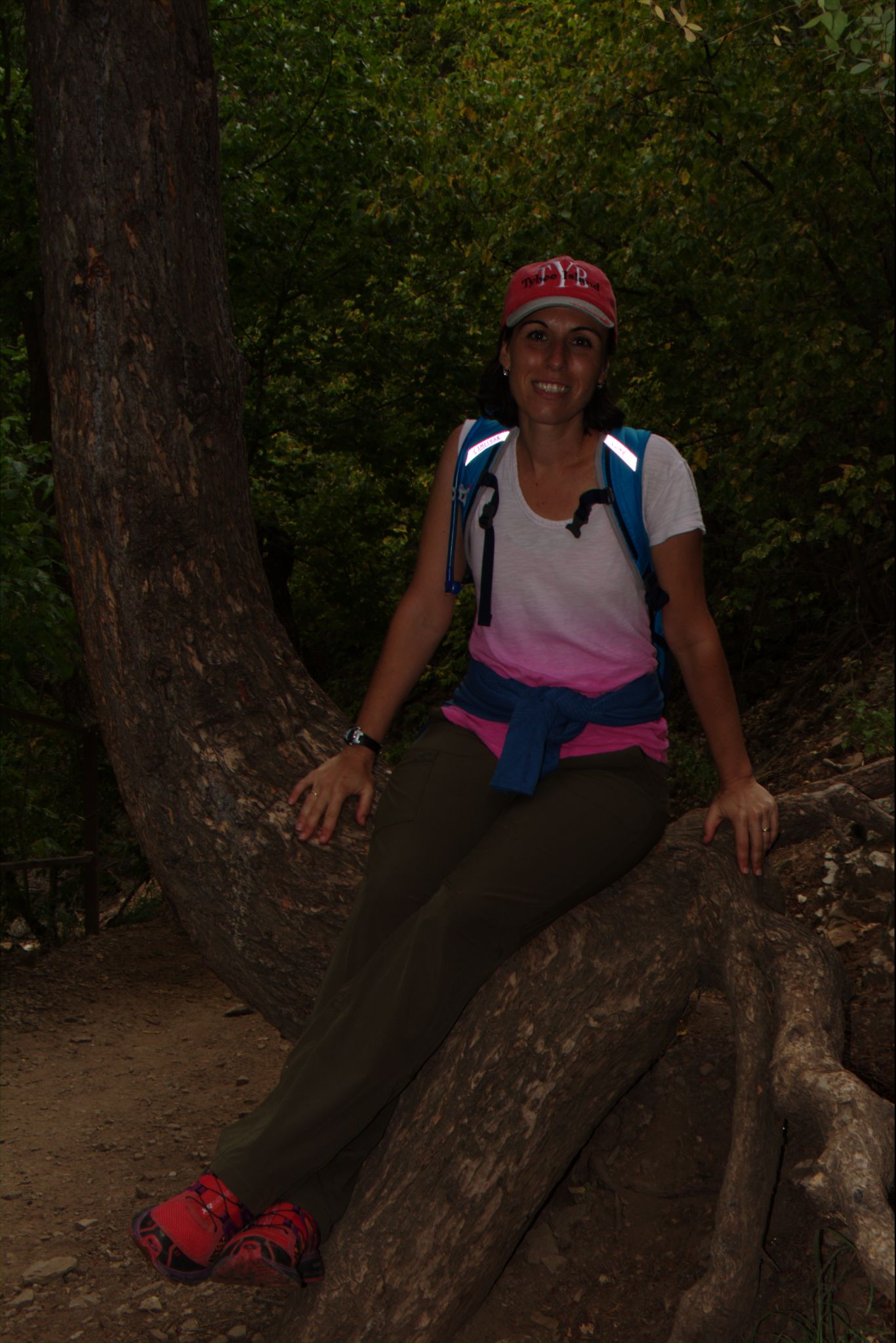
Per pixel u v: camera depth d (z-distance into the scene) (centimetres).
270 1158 192
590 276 214
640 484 215
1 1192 299
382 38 1159
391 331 1123
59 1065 410
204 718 269
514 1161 209
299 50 1030
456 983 201
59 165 273
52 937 607
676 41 693
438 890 211
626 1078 227
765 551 712
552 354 213
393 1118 216
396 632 246
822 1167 174
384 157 1070
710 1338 193
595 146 798
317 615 1543
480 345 1092
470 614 961
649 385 847
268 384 1199
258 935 255
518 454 224
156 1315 235
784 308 732
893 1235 163
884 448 747
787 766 693
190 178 280
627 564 217
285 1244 192
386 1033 195
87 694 730
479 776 221
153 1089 383
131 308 272
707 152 713
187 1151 326
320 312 1126
